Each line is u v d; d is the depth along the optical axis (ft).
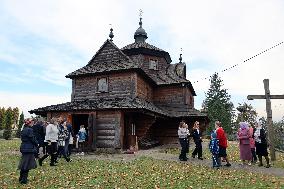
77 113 65.21
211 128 178.09
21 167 30.96
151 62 97.45
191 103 109.09
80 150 62.90
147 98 87.35
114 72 75.97
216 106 195.31
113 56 81.87
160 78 96.68
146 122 70.79
